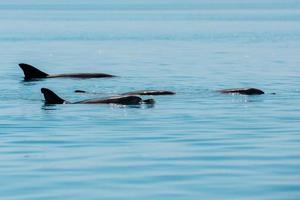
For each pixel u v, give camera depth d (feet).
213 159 244.83
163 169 229.66
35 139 290.76
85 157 250.78
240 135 296.71
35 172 227.20
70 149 267.18
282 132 303.89
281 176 217.36
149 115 357.20
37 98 433.48
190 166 233.76
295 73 599.98
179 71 622.95
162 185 208.44
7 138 294.25
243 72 612.29
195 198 193.77
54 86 509.76
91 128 318.04
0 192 202.18
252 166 232.32
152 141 283.59
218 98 424.87
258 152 256.93
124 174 222.89
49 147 272.31
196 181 212.43
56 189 204.85
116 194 198.80
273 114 359.46
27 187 207.62
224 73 602.44
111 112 368.07
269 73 601.62
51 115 358.84
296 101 411.54
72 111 372.99
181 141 282.97
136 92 442.09
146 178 217.15
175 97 429.79
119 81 540.11
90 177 219.20
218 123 330.34
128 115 357.41
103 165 236.63
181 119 343.26
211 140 284.41
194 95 439.63
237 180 212.84
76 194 199.00
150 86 501.97
